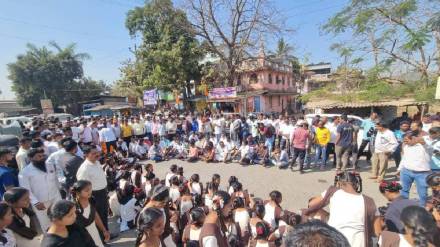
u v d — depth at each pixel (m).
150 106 30.52
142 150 13.54
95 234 3.82
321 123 10.02
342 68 17.20
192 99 28.20
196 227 4.07
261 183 9.06
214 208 3.34
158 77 25.45
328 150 10.64
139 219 2.72
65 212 2.86
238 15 24.25
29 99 40.53
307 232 1.33
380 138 8.25
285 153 10.80
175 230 5.02
